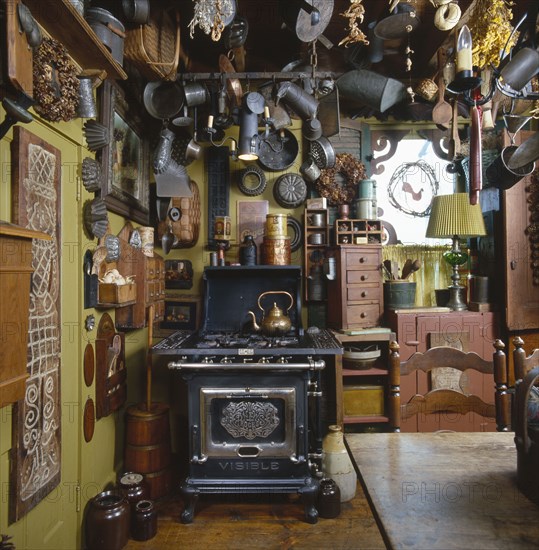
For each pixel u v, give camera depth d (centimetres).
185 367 228
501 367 193
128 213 275
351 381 322
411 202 344
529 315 304
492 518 113
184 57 300
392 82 277
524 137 312
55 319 186
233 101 290
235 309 304
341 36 286
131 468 263
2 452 150
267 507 254
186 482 237
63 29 170
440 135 341
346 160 329
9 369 112
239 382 235
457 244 331
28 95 136
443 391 192
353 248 307
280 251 305
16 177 156
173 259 333
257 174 331
